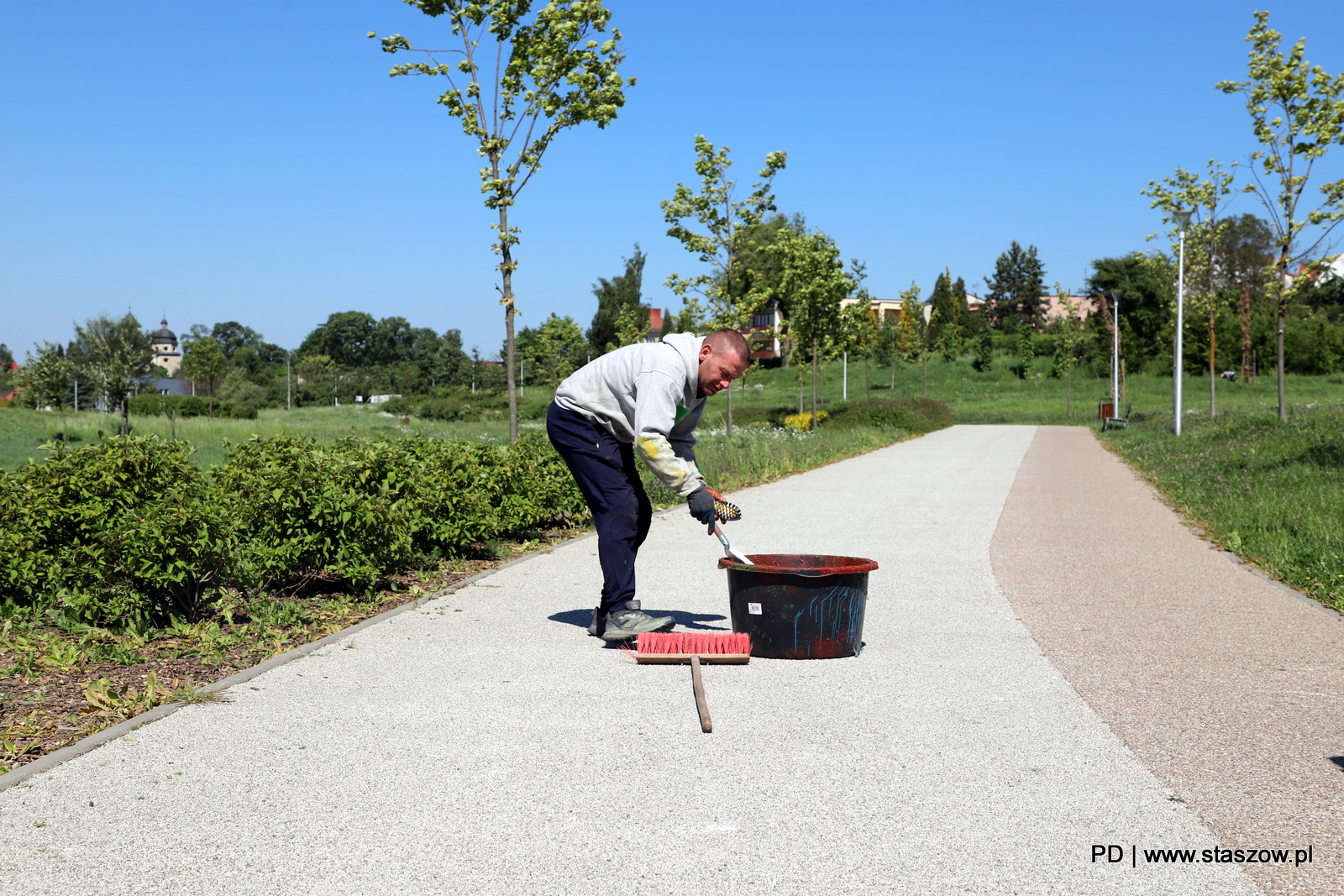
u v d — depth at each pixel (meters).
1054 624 5.76
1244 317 56.31
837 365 73.69
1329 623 5.78
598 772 3.33
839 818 2.96
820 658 4.90
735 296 25.70
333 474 6.47
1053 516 11.26
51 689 4.27
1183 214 24.95
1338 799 3.12
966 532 9.95
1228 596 6.61
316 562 6.17
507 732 3.75
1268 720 3.93
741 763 3.42
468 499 7.64
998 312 107.25
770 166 24.92
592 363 5.25
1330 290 69.25
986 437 30.98
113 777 3.28
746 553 8.55
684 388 5.12
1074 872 2.62
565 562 7.87
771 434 26.47
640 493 5.31
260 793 3.14
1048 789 3.20
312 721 3.87
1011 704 4.15
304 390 95.69
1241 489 11.91
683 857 2.70
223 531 5.41
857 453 22.83
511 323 11.52
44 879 2.56
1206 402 48.16
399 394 99.12
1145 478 16.22
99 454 6.65
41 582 6.07
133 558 5.09
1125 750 3.58
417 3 11.05
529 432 10.95
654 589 6.83
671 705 4.10
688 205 25.23
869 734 3.74
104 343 34.03
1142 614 6.04
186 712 3.98
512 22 11.22
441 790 3.17
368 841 2.79
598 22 11.23
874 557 8.34
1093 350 67.94
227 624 5.59
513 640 5.28
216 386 81.50
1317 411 23.52
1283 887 2.54
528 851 2.73
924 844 2.79
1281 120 19.05
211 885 2.53
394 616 5.86
